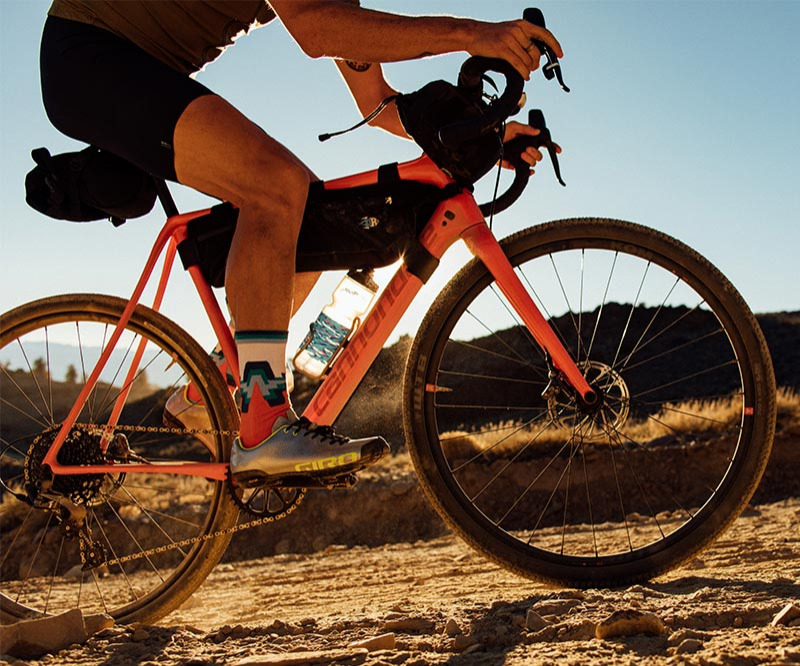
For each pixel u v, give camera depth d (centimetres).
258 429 252
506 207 283
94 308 286
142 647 226
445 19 253
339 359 268
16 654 221
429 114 261
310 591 519
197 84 258
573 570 271
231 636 239
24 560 1040
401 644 213
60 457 275
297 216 253
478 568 527
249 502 277
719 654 172
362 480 1293
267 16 279
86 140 270
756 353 270
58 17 266
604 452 1273
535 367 288
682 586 258
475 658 195
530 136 282
